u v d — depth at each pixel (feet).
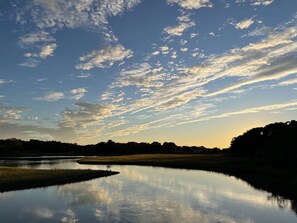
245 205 98.99
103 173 192.75
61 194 115.55
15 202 100.58
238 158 328.70
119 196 112.88
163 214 86.58
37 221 79.05
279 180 161.89
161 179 167.84
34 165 295.48
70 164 316.60
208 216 84.99
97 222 78.28
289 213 88.69
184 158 364.79
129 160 354.33
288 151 213.46
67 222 78.23
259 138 366.84
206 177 179.52
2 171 172.14
